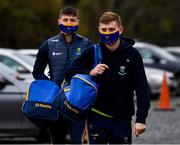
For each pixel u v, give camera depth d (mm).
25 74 16688
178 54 34406
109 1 55656
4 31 39812
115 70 7312
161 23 60438
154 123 16453
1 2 39500
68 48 8820
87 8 54906
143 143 12633
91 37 53062
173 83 26750
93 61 7422
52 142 8625
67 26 8625
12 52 18281
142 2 59500
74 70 7488
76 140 7770
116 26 7281
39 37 41375
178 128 15320
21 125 12773
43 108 7926
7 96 12742
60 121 8289
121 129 7348
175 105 23172
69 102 7312
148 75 25922
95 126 7348
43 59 8922
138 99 7305
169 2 62344
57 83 8766
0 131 12781
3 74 12891
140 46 28812
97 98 7344
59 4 43781
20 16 40438
